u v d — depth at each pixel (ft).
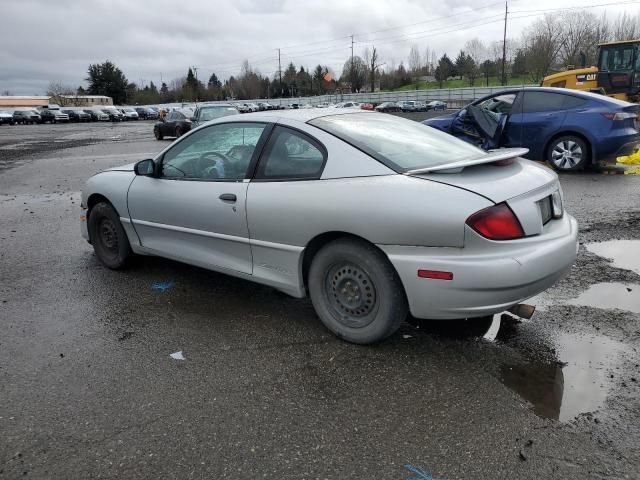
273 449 8.18
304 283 12.14
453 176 10.27
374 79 338.54
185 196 13.78
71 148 72.90
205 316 13.10
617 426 8.37
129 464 7.95
